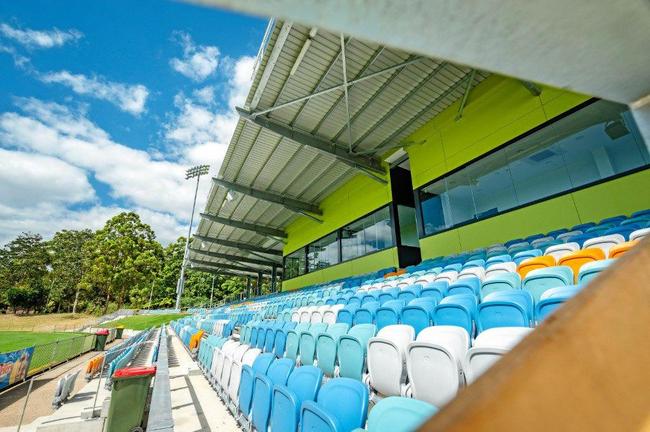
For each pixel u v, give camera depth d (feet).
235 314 35.40
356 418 5.91
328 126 31.12
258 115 28.99
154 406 8.29
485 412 0.48
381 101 28.22
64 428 15.24
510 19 2.86
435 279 16.98
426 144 31.12
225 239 64.69
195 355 23.66
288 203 47.11
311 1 2.59
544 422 0.53
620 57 3.18
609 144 18.62
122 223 149.48
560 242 15.30
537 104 22.61
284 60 23.48
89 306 144.97
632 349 0.82
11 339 63.10
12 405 23.24
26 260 161.79
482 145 25.94
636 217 15.07
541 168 21.85
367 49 22.62
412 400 5.03
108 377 21.29
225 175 40.81
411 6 2.73
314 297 28.14
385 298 16.15
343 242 43.57
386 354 8.55
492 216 24.43
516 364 0.64
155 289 158.61
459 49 3.17
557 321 0.81
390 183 36.60
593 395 0.66
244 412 9.50
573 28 2.91
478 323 8.93
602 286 0.98
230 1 2.44
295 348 12.96
